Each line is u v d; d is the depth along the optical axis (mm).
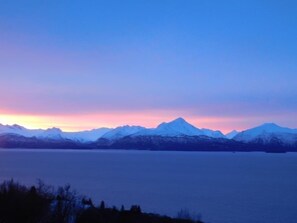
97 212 65062
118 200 126062
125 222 65938
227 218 100812
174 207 115250
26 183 150250
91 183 177125
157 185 176250
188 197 138375
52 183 166125
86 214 62312
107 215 66688
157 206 116250
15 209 54750
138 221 67562
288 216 104438
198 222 78188
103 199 127188
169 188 165375
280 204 124562
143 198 133125
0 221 53406
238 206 120062
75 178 198000
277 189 166750
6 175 198375
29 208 55375
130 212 71250
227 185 181375
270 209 114938
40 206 56438
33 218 55531
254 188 169375
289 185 183000
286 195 146875
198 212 108000
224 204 123500
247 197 140625
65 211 57750
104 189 155875
